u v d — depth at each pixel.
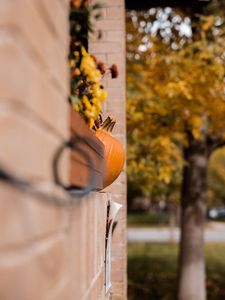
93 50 4.42
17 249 1.05
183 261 8.63
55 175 1.36
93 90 2.62
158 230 28.73
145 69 7.21
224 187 24.77
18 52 1.08
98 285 2.64
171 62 6.81
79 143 1.87
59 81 1.45
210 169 21.48
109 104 4.39
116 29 4.45
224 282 12.00
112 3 4.46
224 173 21.75
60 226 1.41
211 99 7.09
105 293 3.24
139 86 7.12
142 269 13.80
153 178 8.10
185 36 7.47
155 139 7.33
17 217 1.05
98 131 3.39
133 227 31.58
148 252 17.70
